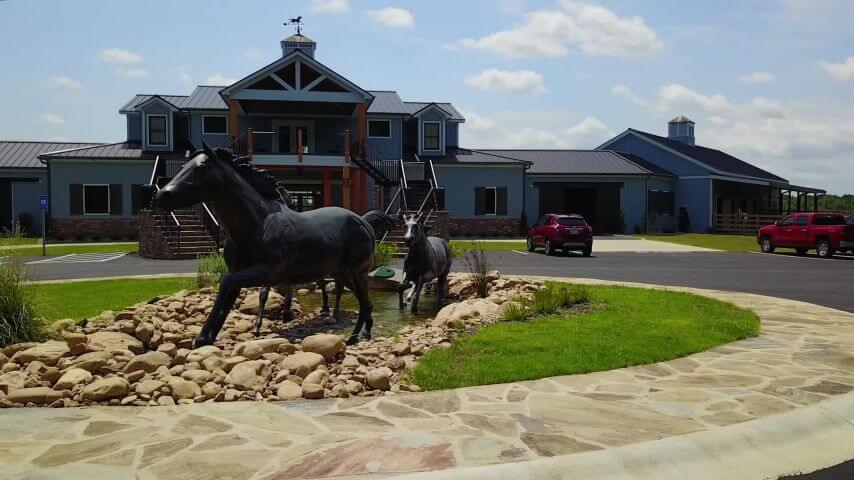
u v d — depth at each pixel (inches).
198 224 1047.0
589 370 277.0
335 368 268.4
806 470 186.2
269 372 258.5
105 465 171.0
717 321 396.2
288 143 1492.4
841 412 227.1
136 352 301.4
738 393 247.0
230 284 302.2
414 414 216.8
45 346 277.1
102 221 1416.1
